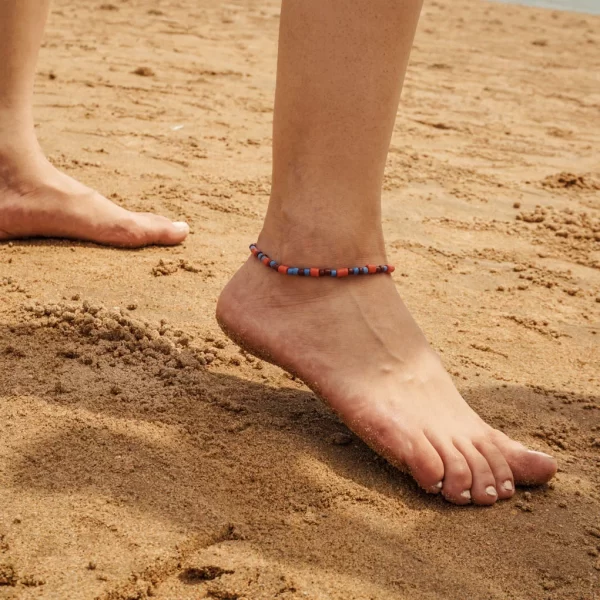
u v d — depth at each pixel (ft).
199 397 2.89
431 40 12.05
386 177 5.21
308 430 2.83
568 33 14.35
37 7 3.48
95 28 9.84
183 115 6.13
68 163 4.62
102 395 2.84
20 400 2.79
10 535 2.41
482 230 4.43
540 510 2.66
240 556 2.43
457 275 3.92
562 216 4.74
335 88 2.69
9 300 3.25
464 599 2.40
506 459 2.73
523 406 3.05
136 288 3.44
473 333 3.46
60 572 2.35
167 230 3.79
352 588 2.39
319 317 2.82
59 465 2.60
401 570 2.45
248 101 6.88
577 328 3.59
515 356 3.34
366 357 2.79
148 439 2.71
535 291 3.85
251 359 3.11
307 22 2.66
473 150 6.23
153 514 2.49
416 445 2.68
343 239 2.80
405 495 2.66
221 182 4.63
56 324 3.12
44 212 3.64
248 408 2.87
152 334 3.11
